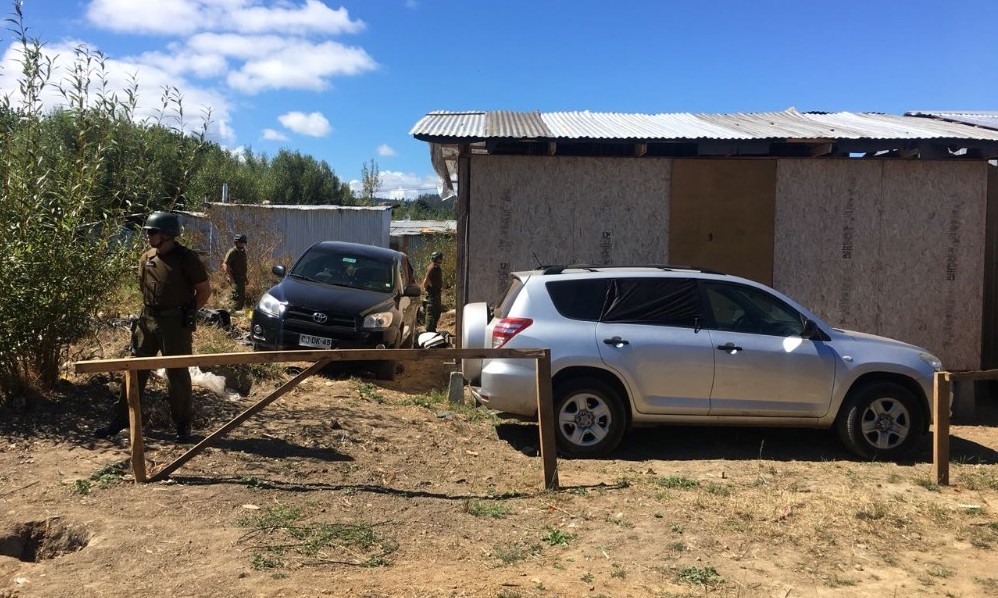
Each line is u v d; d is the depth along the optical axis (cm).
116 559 391
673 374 650
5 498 464
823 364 658
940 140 843
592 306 667
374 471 572
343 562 402
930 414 668
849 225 916
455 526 467
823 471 623
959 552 444
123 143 682
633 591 380
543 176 912
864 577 406
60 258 612
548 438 548
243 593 359
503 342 652
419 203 6200
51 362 639
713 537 457
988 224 972
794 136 847
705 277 683
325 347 926
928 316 920
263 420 674
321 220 2186
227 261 1323
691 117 1062
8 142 620
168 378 588
